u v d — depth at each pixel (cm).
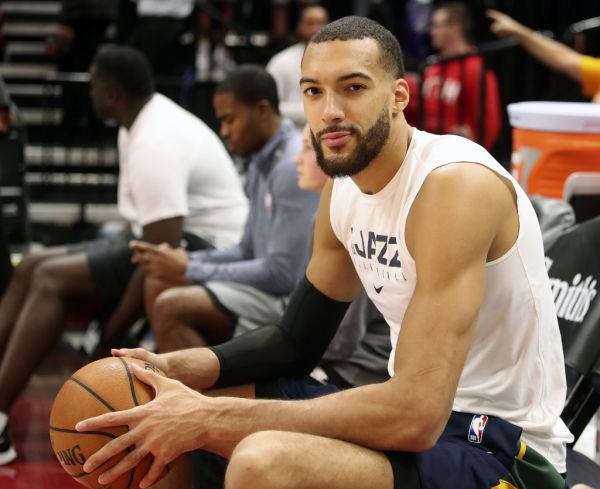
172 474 268
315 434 230
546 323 252
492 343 250
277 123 418
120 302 452
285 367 284
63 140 842
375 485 228
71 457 245
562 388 263
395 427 225
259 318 398
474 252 230
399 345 229
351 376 330
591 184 395
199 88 809
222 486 278
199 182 470
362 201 255
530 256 246
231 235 477
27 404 483
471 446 251
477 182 233
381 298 257
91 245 463
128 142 469
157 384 247
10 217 600
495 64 772
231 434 234
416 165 242
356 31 238
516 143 420
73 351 581
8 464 403
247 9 1016
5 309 447
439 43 739
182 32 888
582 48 723
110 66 458
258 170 418
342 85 235
